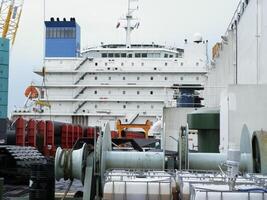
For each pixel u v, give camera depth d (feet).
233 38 79.25
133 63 183.73
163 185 28.19
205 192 24.31
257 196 24.09
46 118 188.96
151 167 38.78
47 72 188.65
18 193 59.72
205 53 181.78
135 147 59.57
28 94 193.57
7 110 136.26
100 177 38.29
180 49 205.77
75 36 202.90
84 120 185.68
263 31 53.21
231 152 30.30
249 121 50.31
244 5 70.90
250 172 37.35
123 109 183.83
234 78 75.66
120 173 32.53
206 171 36.94
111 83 185.06
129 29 202.18
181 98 116.78
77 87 187.01
